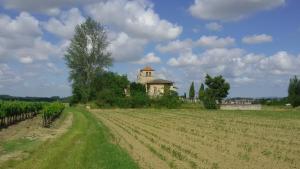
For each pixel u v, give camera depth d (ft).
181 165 72.38
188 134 133.90
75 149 91.86
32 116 231.30
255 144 105.29
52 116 199.31
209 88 392.68
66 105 408.46
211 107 372.58
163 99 385.91
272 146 101.45
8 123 171.83
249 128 160.86
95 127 161.58
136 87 422.00
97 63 373.81
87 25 368.48
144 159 79.41
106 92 374.43
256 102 460.14
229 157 81.92
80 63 369.71
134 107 380.17
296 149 96.43
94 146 97.81
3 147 94.32
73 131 144.25
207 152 88.99
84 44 370.53
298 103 389.80
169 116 252.01
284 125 178.19
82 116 239.71
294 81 393.70
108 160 74.69
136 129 155.02
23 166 68.23
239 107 381.19
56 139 114.21
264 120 214.28
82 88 371.56
